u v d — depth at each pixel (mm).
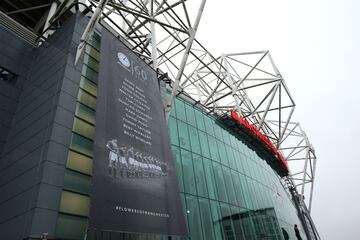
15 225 9867
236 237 21250
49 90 13789
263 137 37188
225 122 32156
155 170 13508
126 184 11344
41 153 11281
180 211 13211
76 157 12180
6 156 12977
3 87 14773
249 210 25688
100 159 10875
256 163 35000
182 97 27203
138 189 11766
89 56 16500
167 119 19875
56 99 12867
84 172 12203
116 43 17281
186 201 18578
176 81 21672
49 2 21656
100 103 12789
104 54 15406
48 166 10688
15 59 16141
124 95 14836
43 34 18484
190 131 24656
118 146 12172
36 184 10336
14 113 14711
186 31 24406
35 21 22859
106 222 9516
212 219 19859
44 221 9539
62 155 11516
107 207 9898
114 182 10852
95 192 9844
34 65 16797
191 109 27484
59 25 19203
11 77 15805
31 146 12078
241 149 32781
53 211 9992
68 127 12469
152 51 23766
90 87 15133
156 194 12539
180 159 20828
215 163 24984
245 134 34719
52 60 15555
